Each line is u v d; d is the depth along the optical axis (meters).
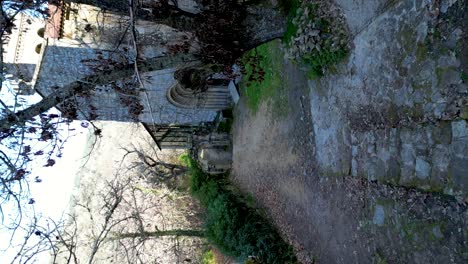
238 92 13.63
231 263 12.84
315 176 8.95
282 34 8.38
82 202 17.81
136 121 12.80
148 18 7.05
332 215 8.30
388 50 6.24
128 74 6.75
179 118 14.30
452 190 5.23
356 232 7.43
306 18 7.86
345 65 7.43
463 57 4.98
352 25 7.05
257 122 12.23
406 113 6.00
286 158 10.38
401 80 6.03
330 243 8.43
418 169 5.81
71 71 10.60
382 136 6.57
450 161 5.24
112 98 11.80
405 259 6.14
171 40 9.82
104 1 6.51
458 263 5.18
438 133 5.41
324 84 8.30
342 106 7.70
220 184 14.74
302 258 9.73
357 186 7.34
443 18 5.22
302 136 9.48
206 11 7.43
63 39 9.92
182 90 13.17
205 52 7.42
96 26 9.74
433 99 5.46
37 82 10.68
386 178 6.53
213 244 13.66
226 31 7.54
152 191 17.22
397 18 6.00
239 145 13.91
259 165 12.17
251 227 11.59
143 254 15.13
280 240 10.85
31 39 11.08
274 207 11.22
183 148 16.47
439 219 5.45
